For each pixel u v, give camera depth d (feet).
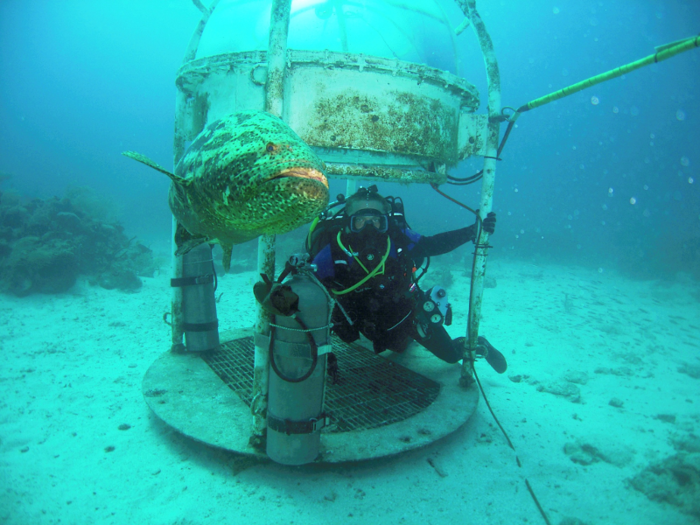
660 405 13.82
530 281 36.32
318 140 9.13
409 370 13.99
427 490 9.02
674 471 9.49
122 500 8.49
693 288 35.32
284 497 8.67
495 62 11.43
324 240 11.08
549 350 18.98
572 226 87.81
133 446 10.44
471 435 11.35
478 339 13.35
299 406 8.20
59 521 7.84
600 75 8.01
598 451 10.62
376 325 11.31
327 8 10.05
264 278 7.98
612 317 25.44
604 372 16.58
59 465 9.62
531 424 12.16
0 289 24.53
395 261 11.00
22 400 12.86
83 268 29.17
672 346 20.67
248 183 4.80
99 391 13.58
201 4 12.54
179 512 8.15
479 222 12.17
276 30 7.80
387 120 9.39
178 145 12.91
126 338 18.97
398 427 10.45
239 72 9.20
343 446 9.59
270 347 8.09
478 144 11.80
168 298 26.53
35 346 17.53
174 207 7.14
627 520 8.29
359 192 10.84
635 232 61.05
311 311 7.73
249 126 5.25
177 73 11.15
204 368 13.23
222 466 9.63
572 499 8.90
